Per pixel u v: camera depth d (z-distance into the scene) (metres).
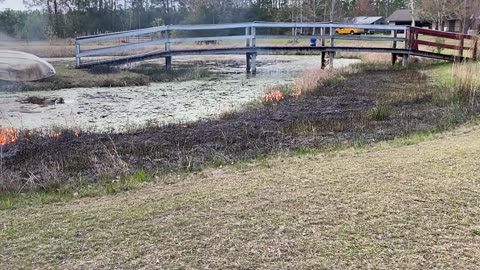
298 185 3.31
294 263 2.18
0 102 8.63
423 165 3.70
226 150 4.83
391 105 7.41
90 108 8.05
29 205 3.13
